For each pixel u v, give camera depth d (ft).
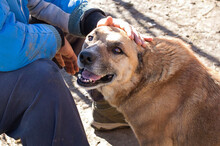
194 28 13.88
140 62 7.30
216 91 7.14
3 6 5.58
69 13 8.34
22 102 6.05
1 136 9.46
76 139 6.25
